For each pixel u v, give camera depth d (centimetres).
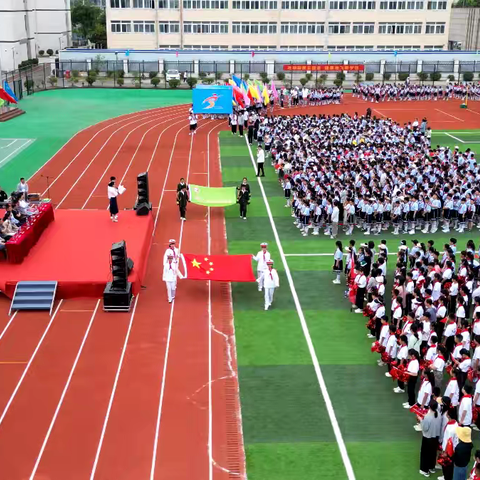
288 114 6619
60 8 10631
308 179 3638
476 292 2322
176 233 3272
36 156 4759
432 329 2059
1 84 7200
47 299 2462
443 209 3381
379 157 4141
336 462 1648
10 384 1967
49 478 1584
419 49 9988
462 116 6656
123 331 2294
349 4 9750
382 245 2597
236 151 5078
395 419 1823
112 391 1938
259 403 1891
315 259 2981
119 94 7831
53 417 1816
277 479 1587
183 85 8575
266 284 2448
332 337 2275
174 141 5384
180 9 9669
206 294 2619
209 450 1689
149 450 1686
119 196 3819
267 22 9769
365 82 8881
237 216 3569
